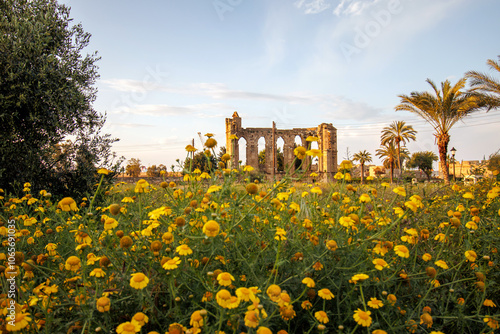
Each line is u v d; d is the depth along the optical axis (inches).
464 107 730.2
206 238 75.5
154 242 71.8
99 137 284.7
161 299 74.7
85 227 83.0
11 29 242.1
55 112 249.0
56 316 69.8
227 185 88.3
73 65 270.4
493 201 131.5
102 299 62.2
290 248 89.1
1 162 228.5
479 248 101.2
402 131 1261.1
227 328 63.1
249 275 75.1
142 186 89.4
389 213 117.4
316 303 78.4
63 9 279.6
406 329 73.0
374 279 77.0
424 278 85.9
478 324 81.3
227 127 1977.1
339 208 104.0
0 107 227.0
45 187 248.4
